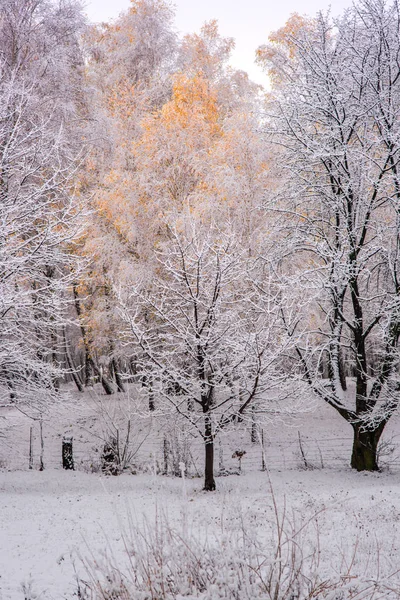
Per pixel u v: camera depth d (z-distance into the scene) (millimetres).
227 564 3562
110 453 15758
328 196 15062
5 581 5789
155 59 26750
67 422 20891
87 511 10141
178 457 15117
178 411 12383
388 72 14625
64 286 13148
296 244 15578
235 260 12586
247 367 12164
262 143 18422
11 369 13312
